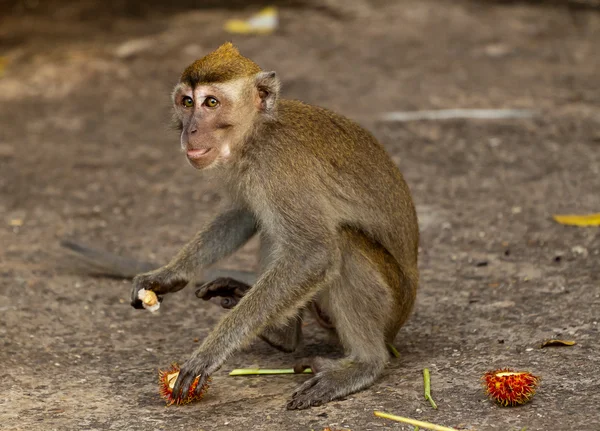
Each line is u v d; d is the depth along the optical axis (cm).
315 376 838
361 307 868
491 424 737
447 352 912
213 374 906
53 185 1535
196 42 2248
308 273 841
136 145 1714
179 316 1064
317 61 2112
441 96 1888
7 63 2166
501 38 2270
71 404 831
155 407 821
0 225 1377
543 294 1046
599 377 809
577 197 1383
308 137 872
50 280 1170
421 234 1288
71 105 1930
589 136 1650
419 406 786
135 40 2275
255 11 2464
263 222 877
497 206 1370
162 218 1398
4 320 1039
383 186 909
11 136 1769
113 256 1177
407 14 2434
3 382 882
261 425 773
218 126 859
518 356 875
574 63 2092
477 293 1073
